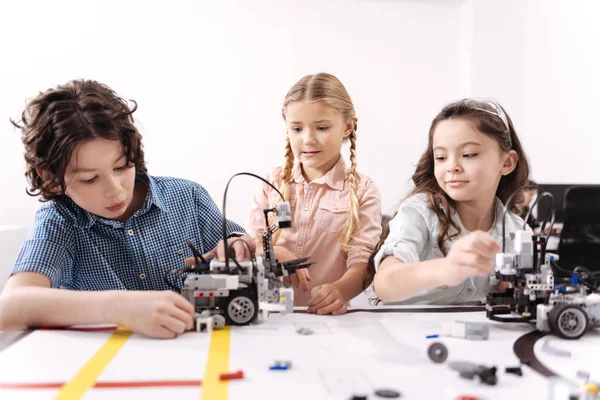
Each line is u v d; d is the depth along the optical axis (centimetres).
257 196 153
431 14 323
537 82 319
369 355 65
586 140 322
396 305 104
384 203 324
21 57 295
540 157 321
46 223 100
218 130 311
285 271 88
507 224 118
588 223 242
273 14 312
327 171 144
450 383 55
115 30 302
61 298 78
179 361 63
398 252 102
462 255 74
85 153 85
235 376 56
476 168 104
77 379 56
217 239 121
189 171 310
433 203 115
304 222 142
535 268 82
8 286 88
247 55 312
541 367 61
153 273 111
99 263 106
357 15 318
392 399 51
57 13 297
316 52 317
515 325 83
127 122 94
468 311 94
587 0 312
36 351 67
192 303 82
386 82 322
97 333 76
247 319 82
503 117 111
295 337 74
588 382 53
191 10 307
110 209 92
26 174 97
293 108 132
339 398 51
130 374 58
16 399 51
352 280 121
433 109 326
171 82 307
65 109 87
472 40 316
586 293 86
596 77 316
